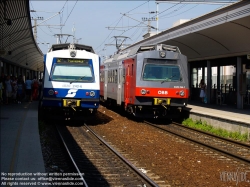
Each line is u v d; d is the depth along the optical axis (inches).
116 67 906.1
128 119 808.3
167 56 708.0
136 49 743.7
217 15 664.4
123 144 498.0
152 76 701.3
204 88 1002.7
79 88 648.4
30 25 849.5
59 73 648.4
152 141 526.3
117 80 885.2
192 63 1160.2
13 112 692.7
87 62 662.5
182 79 712.4
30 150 365.4
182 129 666.2
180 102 716.0
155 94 695.7
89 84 653.9
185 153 444.8
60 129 622.5
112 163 384.2
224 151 436.1
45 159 382.3
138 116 734.5
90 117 689.0
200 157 423.8
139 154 433.7
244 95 816.9
